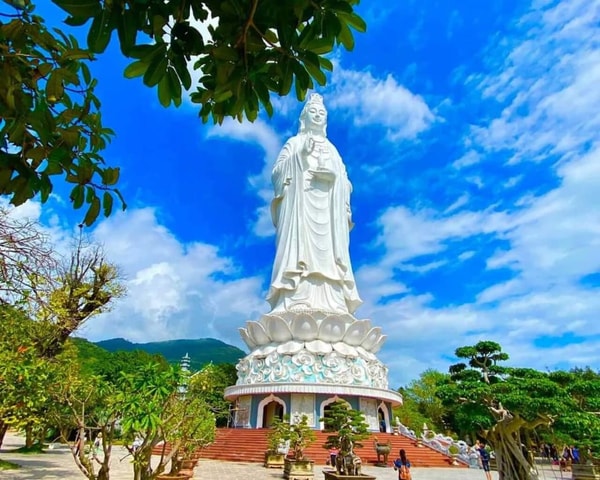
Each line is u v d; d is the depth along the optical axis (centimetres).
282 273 4700
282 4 370
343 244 4900
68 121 459
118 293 2714
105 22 345
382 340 4731
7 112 401
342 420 2220
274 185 5297
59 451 3731
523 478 1554
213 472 2712
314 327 4272
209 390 1633
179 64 383
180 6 370
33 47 428
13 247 819
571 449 3141
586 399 1647
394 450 3666
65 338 2202
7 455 3203
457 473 3106
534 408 1476
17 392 1411
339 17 390
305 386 3912
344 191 5103
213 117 480
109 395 1141
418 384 7069
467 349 1795
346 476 1991
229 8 364
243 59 392
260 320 4541
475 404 1636
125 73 380
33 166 430
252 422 4062
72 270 2491
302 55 396
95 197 491
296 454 2684
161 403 1119
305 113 5606
